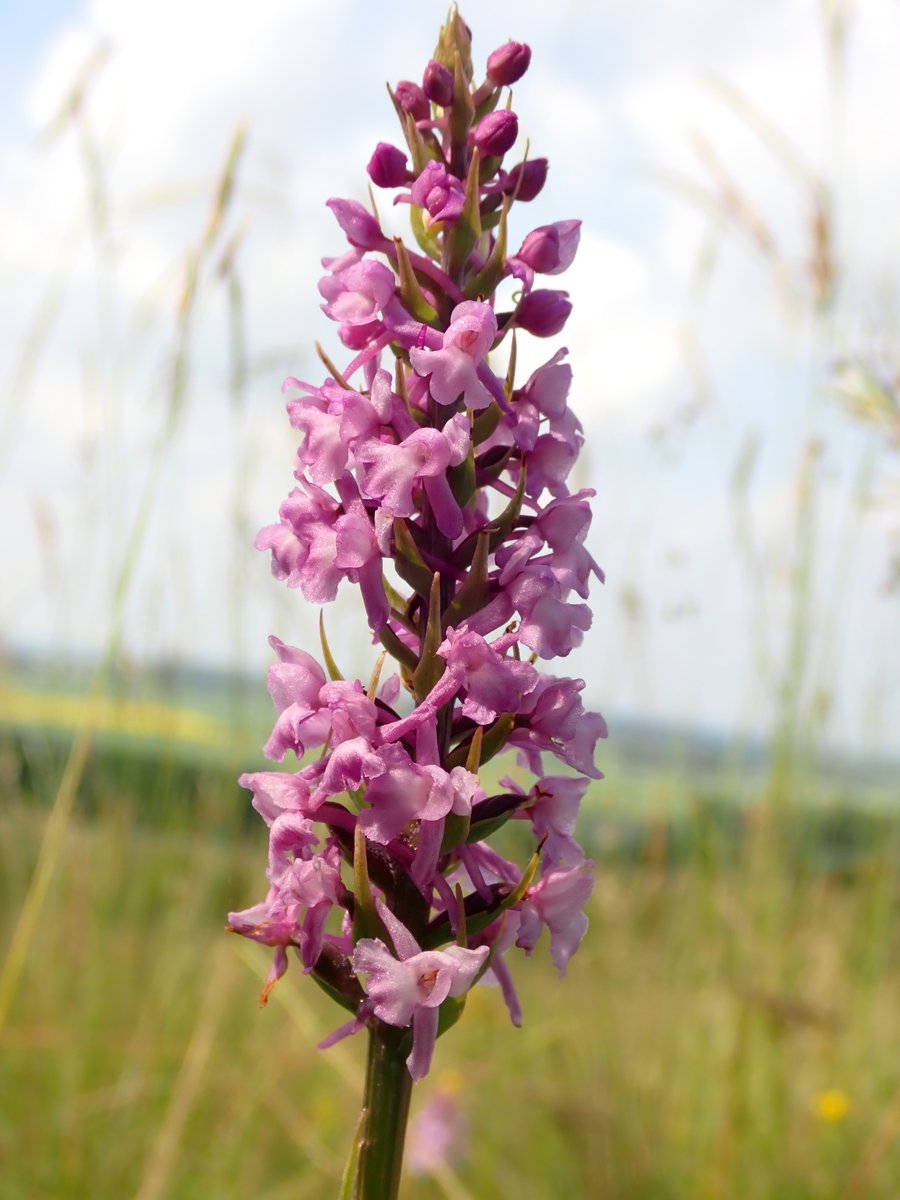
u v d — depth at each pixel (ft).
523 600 0.38
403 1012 0.34
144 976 1.02
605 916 1.07
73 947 0.99
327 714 0.38
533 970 1.29
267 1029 1.06
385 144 0.42
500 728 0.37
